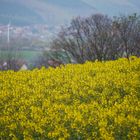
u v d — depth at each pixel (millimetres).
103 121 18031
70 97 22406
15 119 19641
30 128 18500
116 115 18562
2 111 21281
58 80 24672
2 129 19172
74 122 18422
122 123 17953
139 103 19766
